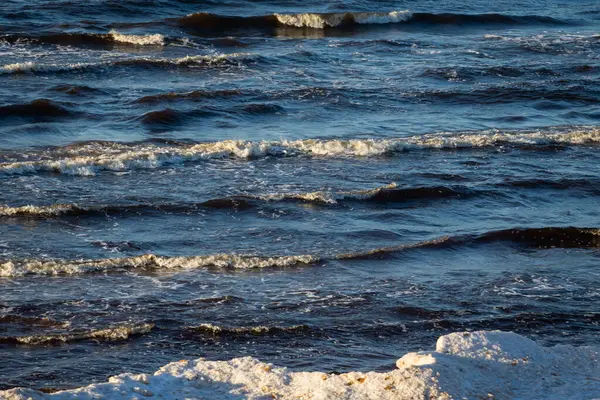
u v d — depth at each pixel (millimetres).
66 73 93750
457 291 48438
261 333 42375
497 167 71062
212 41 112188
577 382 31984
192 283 48281
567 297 48156
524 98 92438
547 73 101688
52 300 45344
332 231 57281
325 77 96625
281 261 51406
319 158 71875
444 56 108312
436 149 75125
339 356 40438
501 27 130875
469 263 53219
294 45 111875
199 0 133000
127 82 92250
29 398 28016
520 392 30875
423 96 91250
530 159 73562
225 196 62375
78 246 53312
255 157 71562
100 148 72375
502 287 49250
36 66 93312
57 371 38000
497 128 83188
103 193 62344
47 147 72062
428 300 47000
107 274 49156
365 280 49625
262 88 90812
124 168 67562
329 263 51844
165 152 69938
